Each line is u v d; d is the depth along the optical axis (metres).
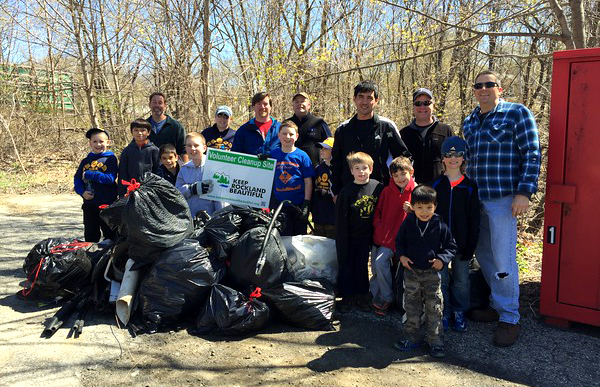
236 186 4.52
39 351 3.42
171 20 10.84
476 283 4.16
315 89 9.75
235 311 3.64
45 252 4.27
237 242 3.97
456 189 3.76
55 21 10.98
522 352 3.50
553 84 3.79
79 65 12.68
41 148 15.33
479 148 3.85
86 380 3.06
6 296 4.48
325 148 4.88
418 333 3.53
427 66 10.48
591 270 3.71
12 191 10.95
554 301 3.89
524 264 5.44
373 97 4.36
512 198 3.76
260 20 11.02
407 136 4.71
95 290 4.12
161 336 3.68
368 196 4.13
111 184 5.37
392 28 9.97
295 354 3.43
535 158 3.58
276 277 3.93
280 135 4.68
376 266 4.02
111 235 5.48
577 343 3.62
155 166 5.25
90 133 5.32
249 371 3.19
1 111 14.62
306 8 11.53
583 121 3.68
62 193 10.91
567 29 5.52
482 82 3.77
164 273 3.78
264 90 9.41
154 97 5.79
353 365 3.29
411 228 3.48
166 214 3.92
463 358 3.41
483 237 4.00
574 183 3.74
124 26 11.20
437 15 9.96
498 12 8.90
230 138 6.07
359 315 4.15
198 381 3.06
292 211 4.69
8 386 2.97
